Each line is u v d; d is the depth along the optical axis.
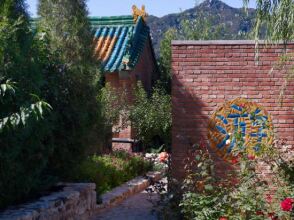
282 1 4.36
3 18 4.79
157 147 12.79
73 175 6.71
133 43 13.16
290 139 5.95
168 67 17.19
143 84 14.42
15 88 4.39
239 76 6.00
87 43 6.82
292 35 4.46
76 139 6.23
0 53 4.51
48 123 5.08
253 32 4.66
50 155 5.61
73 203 5.52
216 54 6.03
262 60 5.98
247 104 5.99
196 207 4.68
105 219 6.36
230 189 4.77
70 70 6.21
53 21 6.68
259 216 4.34
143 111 12.17
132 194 8.24
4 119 4.14
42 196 5.23
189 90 6.05
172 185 5.25
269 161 5.54
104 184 7.57
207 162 5.12
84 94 6.40
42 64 5.64
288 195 4.64
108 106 10.65
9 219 4.13
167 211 5.12
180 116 6.05
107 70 12.05
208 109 6.02
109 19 13.77
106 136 9.11
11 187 4.67
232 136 5.71
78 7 6.80
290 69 5.67
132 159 9.45
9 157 4.43
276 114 5.97
